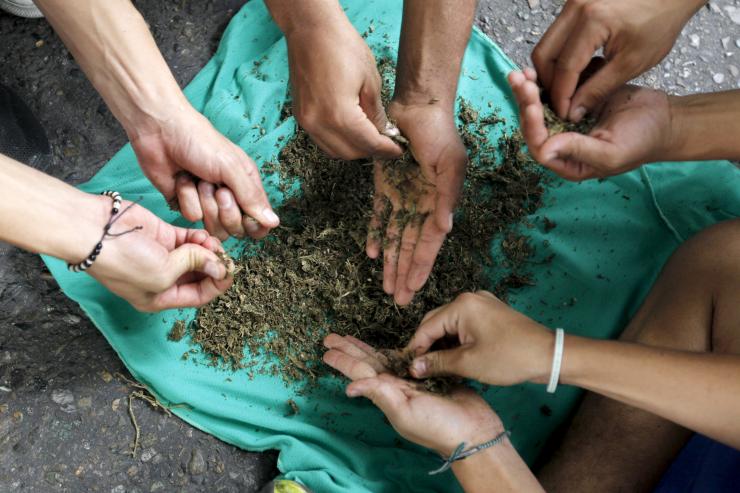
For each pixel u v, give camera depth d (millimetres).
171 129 1541
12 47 2338
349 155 1679
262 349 1849
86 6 1394
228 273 1586
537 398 1797
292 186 2002
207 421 1812
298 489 1632
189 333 1866
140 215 1500
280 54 2219
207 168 1567
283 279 1885
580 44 1351
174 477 1798
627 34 1341
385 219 1770
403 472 1707
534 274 1916
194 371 1825
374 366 1641
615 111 1474
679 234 1960
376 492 1674
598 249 1939
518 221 1965
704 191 2004
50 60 2324
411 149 1690
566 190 2000
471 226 1936
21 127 2125
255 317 1854
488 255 1923
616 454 1609
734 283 1540
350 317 1825
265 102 2143
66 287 1885
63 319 1953
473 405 1561
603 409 1653
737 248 1576
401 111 1673
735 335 1494
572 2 1351
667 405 1293
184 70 2357
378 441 1780
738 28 2404
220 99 2162
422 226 1691
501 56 2199
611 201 1990
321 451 1732
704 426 1279
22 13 2330
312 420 1791
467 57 2213
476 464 1480
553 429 1783
